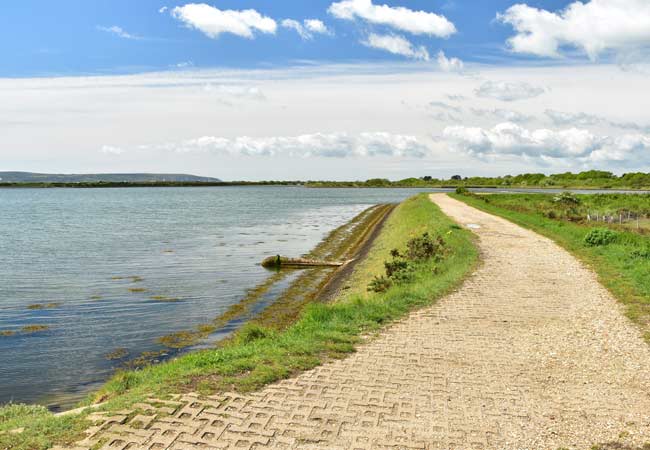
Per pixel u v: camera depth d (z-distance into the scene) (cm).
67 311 1673
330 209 7462
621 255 1858
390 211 6203
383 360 878
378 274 1867
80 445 557
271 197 12862
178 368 832
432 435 608
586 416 661
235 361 840
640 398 719
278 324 1496
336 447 575
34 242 3547
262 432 604
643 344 955
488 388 755
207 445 569
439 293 1389
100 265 2583
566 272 1684
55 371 1159
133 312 1659
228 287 2041
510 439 600
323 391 734
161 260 2742
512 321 1131
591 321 1120
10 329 1476
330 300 1711
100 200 11756
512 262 1870
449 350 935
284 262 2567
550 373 820
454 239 2302
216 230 4375
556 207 4619
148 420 620
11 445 553
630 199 6188
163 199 12062
